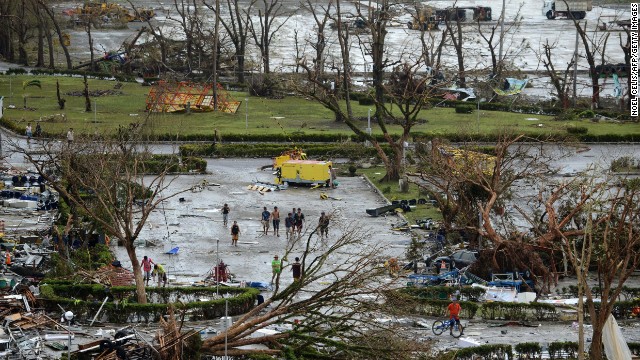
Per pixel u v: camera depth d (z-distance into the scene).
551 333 107.56
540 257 129.00
